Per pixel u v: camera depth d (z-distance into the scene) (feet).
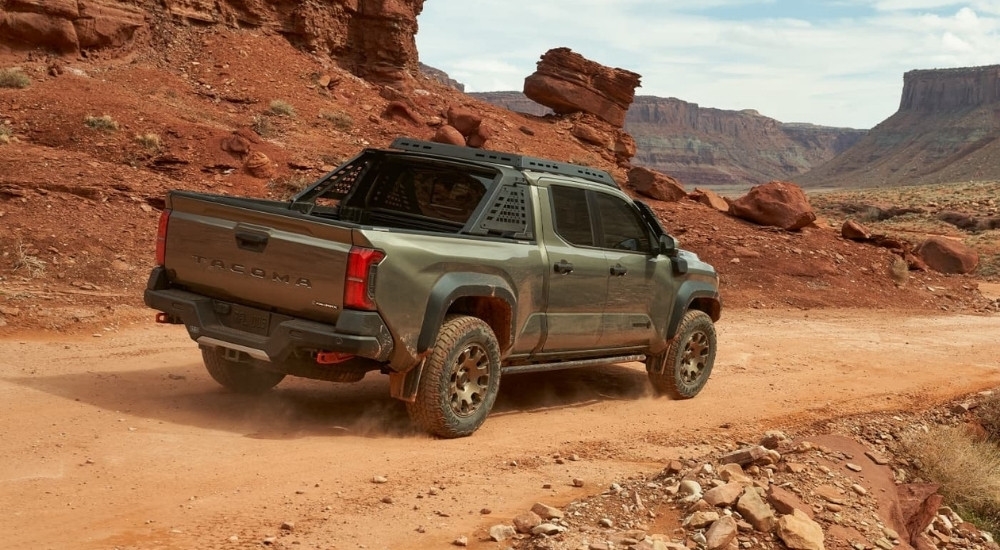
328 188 27.27
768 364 40.40
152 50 98.99
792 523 17.62
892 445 28.19
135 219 54.03
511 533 16.61
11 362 28.45
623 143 138.82
